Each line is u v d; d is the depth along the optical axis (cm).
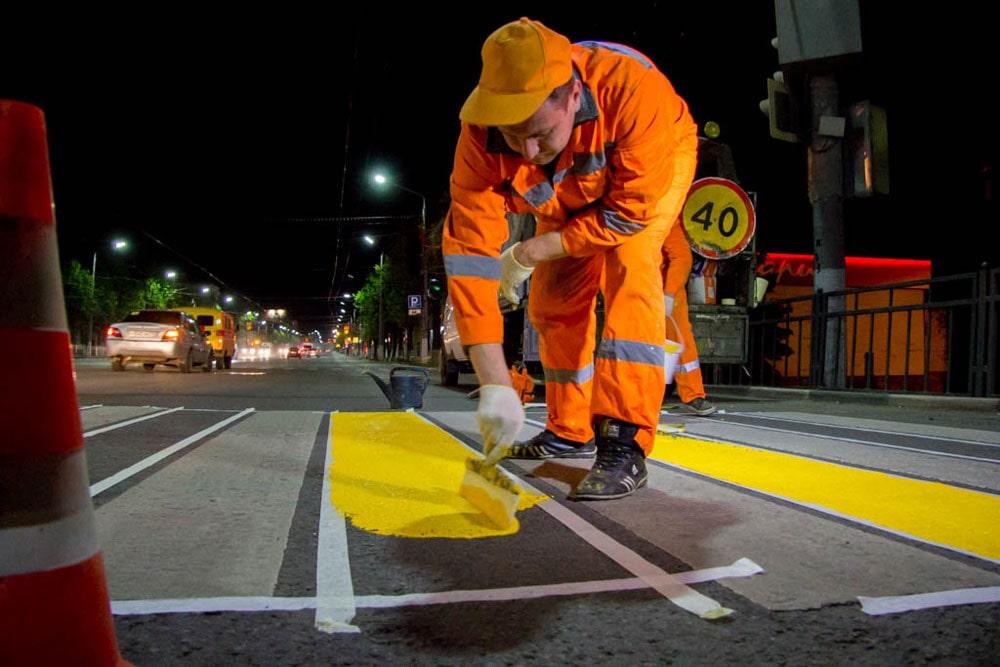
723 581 193
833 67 918
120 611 169
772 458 391
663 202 313
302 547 220
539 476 336
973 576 196
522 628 164
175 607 172
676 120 320
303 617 168
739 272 905
